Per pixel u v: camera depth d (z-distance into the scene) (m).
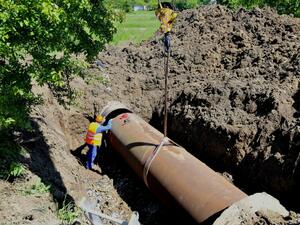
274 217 5.72
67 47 6.65
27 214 5.81
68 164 9.05
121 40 26.20
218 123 9.66
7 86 5.62
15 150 7.38
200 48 13.87
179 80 12.95
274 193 8.20
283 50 11.85
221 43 13.90
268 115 9.05
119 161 10.74
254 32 13.79
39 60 5.77
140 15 46.56
